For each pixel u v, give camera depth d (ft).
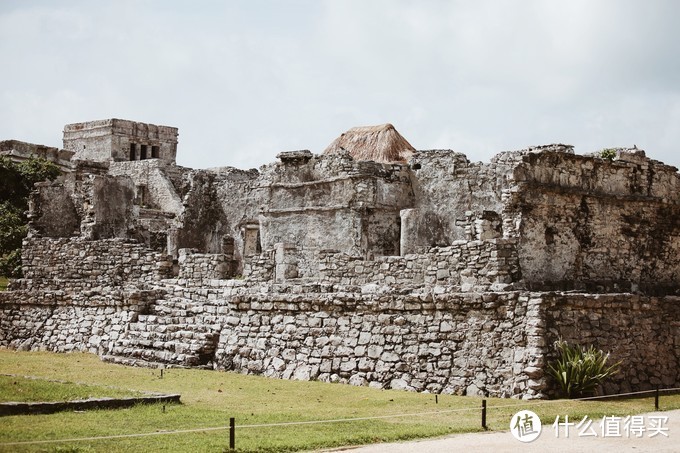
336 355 93.56
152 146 273.95
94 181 142.20
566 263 103.04
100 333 110.83
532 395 82.38
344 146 167.53
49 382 78.02
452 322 88.12
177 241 159.84
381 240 139.54
